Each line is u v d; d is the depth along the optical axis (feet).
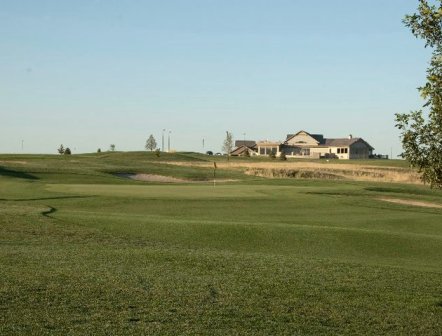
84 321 34.94
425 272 55.77
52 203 102.68
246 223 77.82
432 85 39.45
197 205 102.37
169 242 68.74
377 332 36.50
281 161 379.76
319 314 39.58
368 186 146.20
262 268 52.49
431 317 40.47
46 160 265.54
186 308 38.70
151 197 109.91
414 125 40.37
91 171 202.49
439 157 40.09
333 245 70.13
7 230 70.74
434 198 123.65
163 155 406.82
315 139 527.40
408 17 40.37
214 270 50.78
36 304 37.81
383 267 56.85
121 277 46.14
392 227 86.43
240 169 271.08
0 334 31.91
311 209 100.73
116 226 75.36
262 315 38.29
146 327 34.24
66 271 47.37
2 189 128.36
